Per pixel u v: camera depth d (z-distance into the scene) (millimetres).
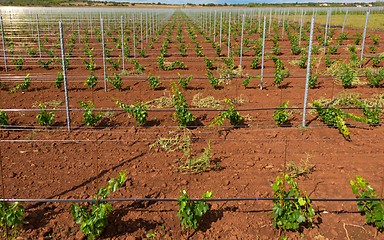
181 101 7891
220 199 4828
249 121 8258
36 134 7559
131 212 4957
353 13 49719
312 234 4562
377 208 4469
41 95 10523
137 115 7879
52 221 4734
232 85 11594
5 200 4551
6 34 27391
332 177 5852
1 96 10391
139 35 27656
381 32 28719
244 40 21719
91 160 6422
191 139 7270
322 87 11297
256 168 6141
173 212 4973
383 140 7242
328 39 22734
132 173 5965
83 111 8688
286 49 19766
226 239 4488
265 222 4770
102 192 4582
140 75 13047
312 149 6848
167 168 6137
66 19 34438
